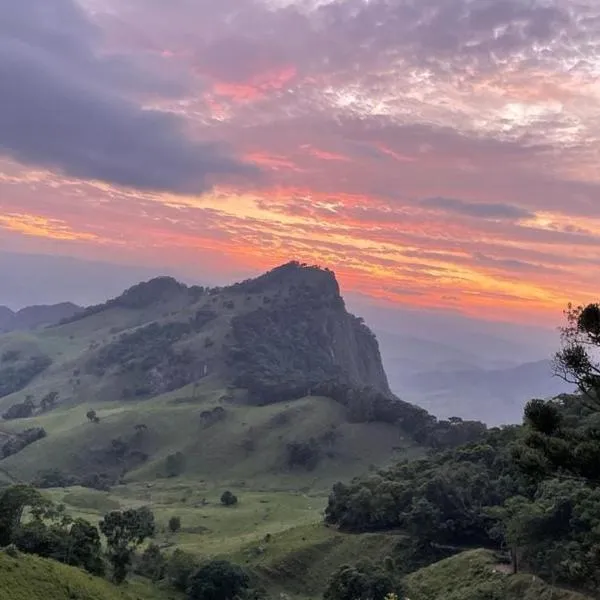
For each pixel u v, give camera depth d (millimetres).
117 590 82188
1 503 91188
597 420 48938
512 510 89000
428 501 112438
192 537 143125
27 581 67875
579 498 81938
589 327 36688
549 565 79250
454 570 92062
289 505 176500
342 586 89250
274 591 105062
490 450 129125
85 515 156875
